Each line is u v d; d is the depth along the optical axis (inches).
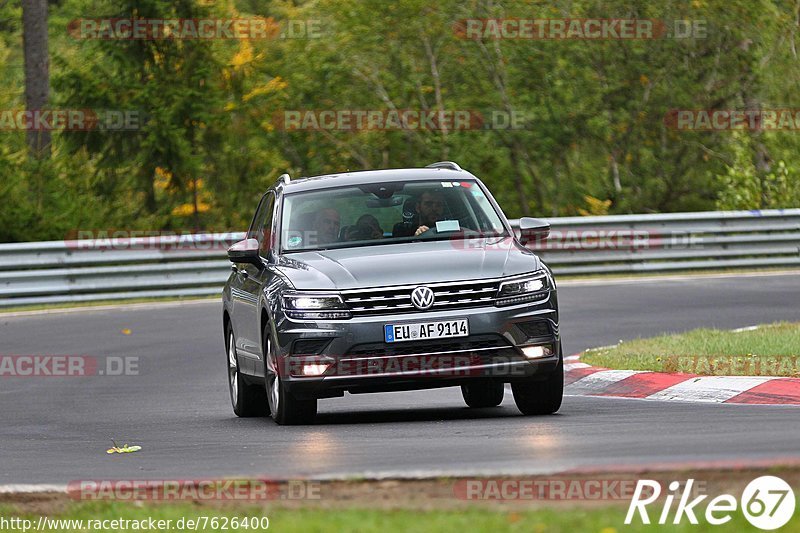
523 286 1282.0
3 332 2512.3
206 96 4453.7
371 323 1258.0
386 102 4621.1
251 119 4670.3
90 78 4330.7
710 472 789.9
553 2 4554.6
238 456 1077.1
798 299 2571.4
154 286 3068.4
